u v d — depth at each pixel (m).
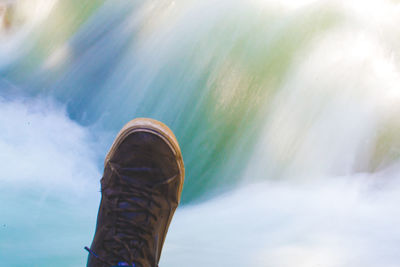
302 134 4.56
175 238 3.39
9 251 3.04
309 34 5.14
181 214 4.04
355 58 4.90
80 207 4.00
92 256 2.09
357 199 3.93
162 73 5.47
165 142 2.22
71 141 5.12
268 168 4.52
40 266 2.82
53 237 3.32
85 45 6.38
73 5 6.92
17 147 4.80
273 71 4.99
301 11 5.40
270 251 3.06
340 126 4.54
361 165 4.36
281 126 4.65
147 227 2.12
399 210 3.68
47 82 6.23
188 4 5.84
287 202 3.99
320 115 4.62
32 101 5.85
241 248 3.13
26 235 3.34
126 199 2.12
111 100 5.63
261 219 3.71
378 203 3.84
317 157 4.45
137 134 2.20
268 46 5.17
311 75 4.85
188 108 5.10
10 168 4.39
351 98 4.66
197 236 3.42
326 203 3.91
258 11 5.47
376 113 4.54
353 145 4.45
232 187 4.47
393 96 4.62
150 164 2.19
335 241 3.18
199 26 5.57
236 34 5.36
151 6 6.15
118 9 6.46
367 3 5.37
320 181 4.31
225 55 5.24
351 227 3.44
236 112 4.86
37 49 6.78
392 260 2.87
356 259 2.87
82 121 5.59
